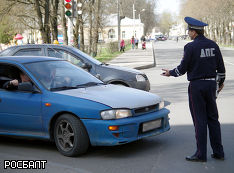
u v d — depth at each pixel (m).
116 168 4.75
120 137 5.01
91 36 33.78
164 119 5.59
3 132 5.89
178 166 4.80
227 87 12.69
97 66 9.14
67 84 5.78
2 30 30.86
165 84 13.99
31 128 5.58
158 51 47.28
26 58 6.13
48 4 25.00
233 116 7.99
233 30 65.06
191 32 4.96
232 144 5.80
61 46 9.29
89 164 4.92
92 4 32.00
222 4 61.53
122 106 5.11
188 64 4.91
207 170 4.64
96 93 5.47
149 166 4.81
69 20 15.06
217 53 4.93
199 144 4.95
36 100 5.47
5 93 5.78
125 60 28.03
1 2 25.66
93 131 5.05
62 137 5.30
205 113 4.94
